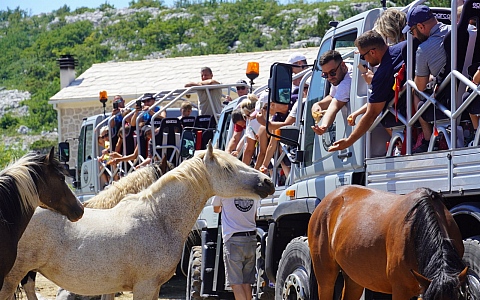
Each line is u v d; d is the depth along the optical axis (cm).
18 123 6625
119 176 1573
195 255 1055
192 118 1425
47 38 9662
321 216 695
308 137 851
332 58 776
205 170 747
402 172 654
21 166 652
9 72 8662
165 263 721
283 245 862
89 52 8931
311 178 844
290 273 796
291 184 891
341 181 761
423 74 645
